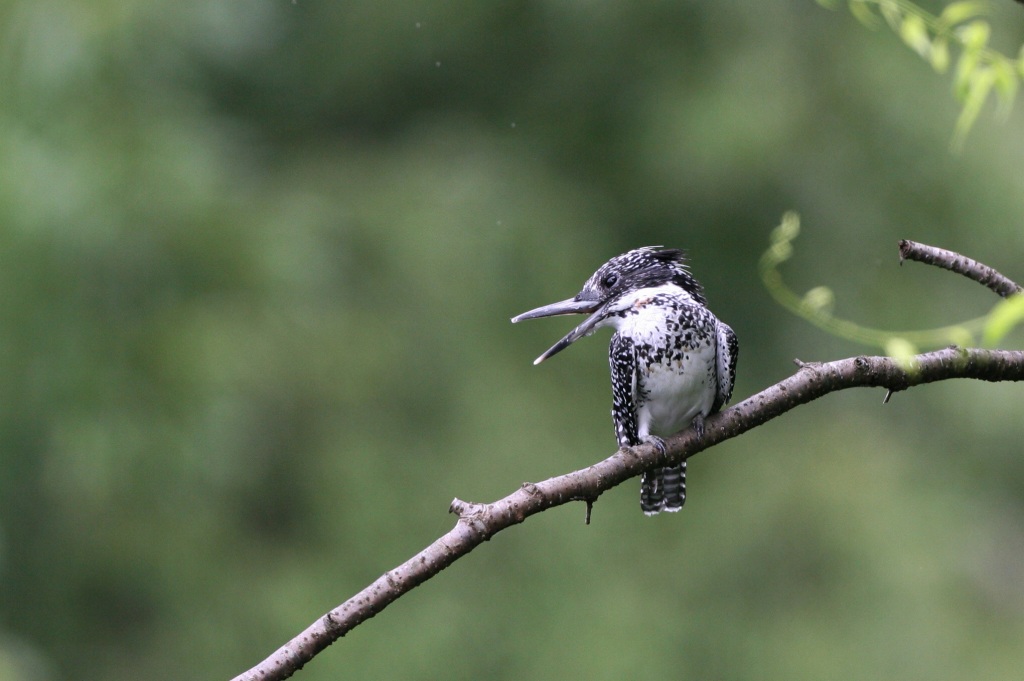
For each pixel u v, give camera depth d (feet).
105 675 37.37
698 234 50.01
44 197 32.24
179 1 35.78
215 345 35.78
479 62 53.06
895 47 48.98
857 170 48.52
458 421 43.14
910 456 48.55
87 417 33.60
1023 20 43.01
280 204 43.06
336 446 41.83
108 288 34.27
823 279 49.32
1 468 33.65
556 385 44.91
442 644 40.73
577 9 50.57
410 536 41.37
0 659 31.99
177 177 35.63
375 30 52.65
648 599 42.91
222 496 39.06
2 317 32.53
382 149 50.80
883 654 42.68
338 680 39.65
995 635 43.88
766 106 48.16
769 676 41.91
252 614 39.01
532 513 13.02
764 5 49.78
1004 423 48.32
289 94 52.65
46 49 33.86
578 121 50.75
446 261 44.75
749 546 45.03
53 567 36.55
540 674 40.65
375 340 42.78
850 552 44.70
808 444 48.32
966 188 47.26
